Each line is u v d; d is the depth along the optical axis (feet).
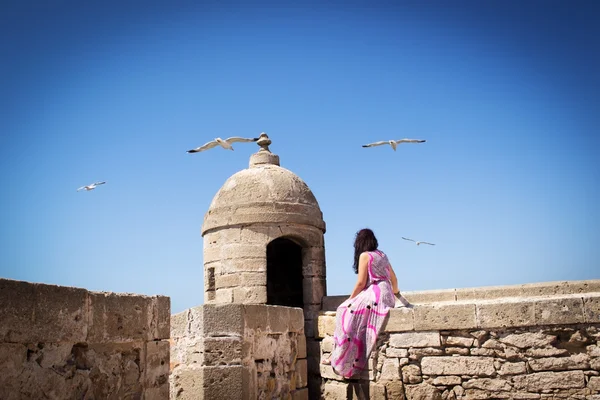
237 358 23.07
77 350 15.03
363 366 25.31
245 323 23.86
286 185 39.58
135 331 17.19
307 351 34.60
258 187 39.01
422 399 26.17
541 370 24.88
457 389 25.81
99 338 15.67
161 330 18.58
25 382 13.25
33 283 13.60
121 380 16.46
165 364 18.72
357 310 25.39
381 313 25.21
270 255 45.52
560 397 24.52
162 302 18.76
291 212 38.63
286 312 27.94
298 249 45.19
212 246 39.47
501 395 25.21
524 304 25.22
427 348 26.40
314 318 34.50
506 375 25.26
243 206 38.40
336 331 25.91
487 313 25.66
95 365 15.48
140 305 17.52
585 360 24.43
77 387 14.78
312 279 38.93
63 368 14.40
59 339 14.24
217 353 22.89
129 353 16.93
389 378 26.76
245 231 38.22
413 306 26.96
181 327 24.27
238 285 37.58
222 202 39.34
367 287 25.84
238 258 37.91
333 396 29.19
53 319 14.07
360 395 27.37
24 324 13.25
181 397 23.17
